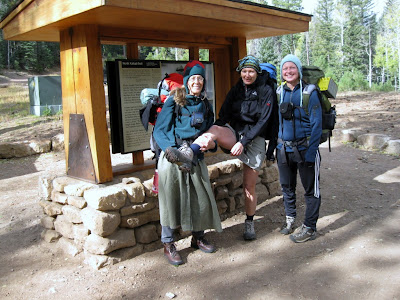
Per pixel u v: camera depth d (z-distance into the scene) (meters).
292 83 3.48
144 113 3.29
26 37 4.27
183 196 3.13
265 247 3.59
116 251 3.38
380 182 5.44
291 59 3.39
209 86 4.96
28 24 3.82
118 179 3.83
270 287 2.90
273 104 3.51
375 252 3.35
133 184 3.50
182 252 3.54
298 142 3.50
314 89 3.39
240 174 4.51
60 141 8.79
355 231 3.82
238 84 3.61
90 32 3.53
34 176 6.84
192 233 3.57
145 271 3.21
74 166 3.94
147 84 4.18
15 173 7.15
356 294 2.74
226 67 5.18
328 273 3.05
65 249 3.67
